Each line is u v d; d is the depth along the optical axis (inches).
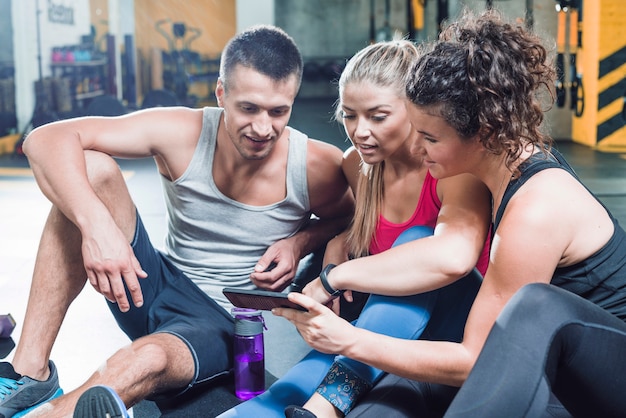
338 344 59.2
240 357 79.3
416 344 58.6
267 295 61.1
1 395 68.1
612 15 309.1
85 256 71.3
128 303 74.0
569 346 51.1
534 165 57.3
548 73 57.7
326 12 554.3
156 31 426.9
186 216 86.4
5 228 172.2
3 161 275.7
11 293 126.0
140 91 419.8
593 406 53.6
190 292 83.9
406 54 70.7
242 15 429.1
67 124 79.2
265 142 77.6
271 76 74.2
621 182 228.7
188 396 80.3
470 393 50.2
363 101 70.5
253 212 85.6
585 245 56.2
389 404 62.6
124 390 65.7
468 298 71.3
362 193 78.9
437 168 59.7
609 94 314.7
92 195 73.1
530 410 48.9
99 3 389.7
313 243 89.3
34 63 315.9
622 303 57.1
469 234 64.6
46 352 75.7
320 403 64.0
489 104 54.5
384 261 65.8
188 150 83.4
